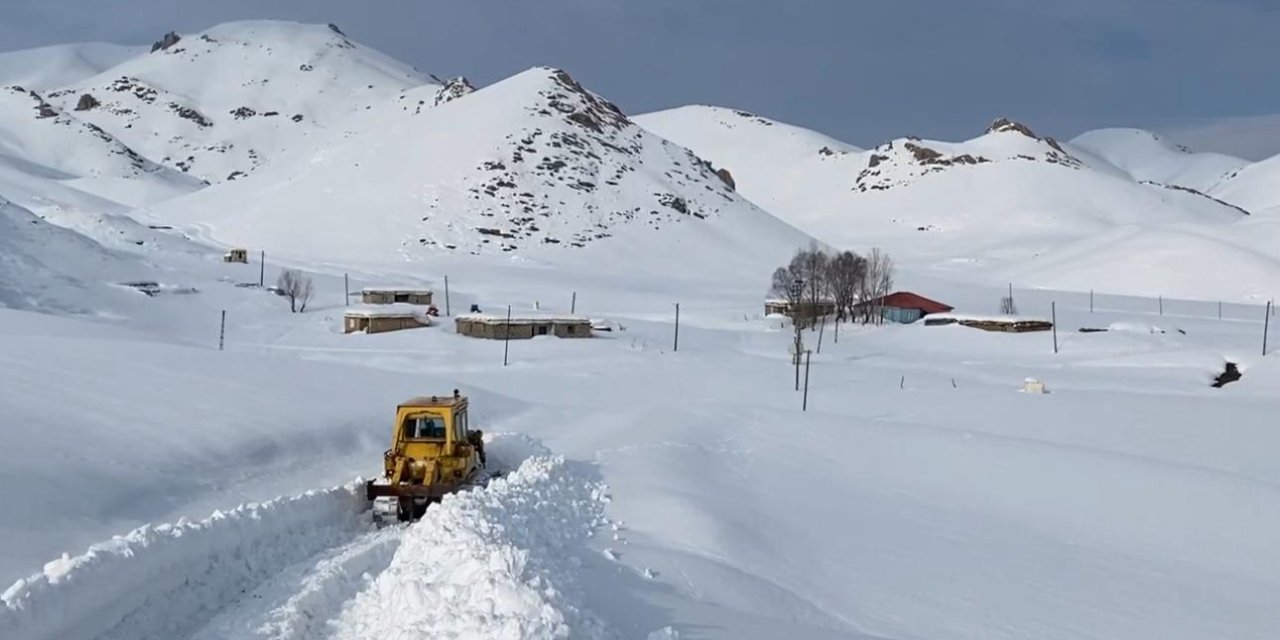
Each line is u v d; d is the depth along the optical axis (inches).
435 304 3809.1
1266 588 592.4
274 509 527.8
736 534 573.3
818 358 2696.9
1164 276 5561.0
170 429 728.3
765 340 3125.0
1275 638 490.9
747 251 6328.7
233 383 970.7
